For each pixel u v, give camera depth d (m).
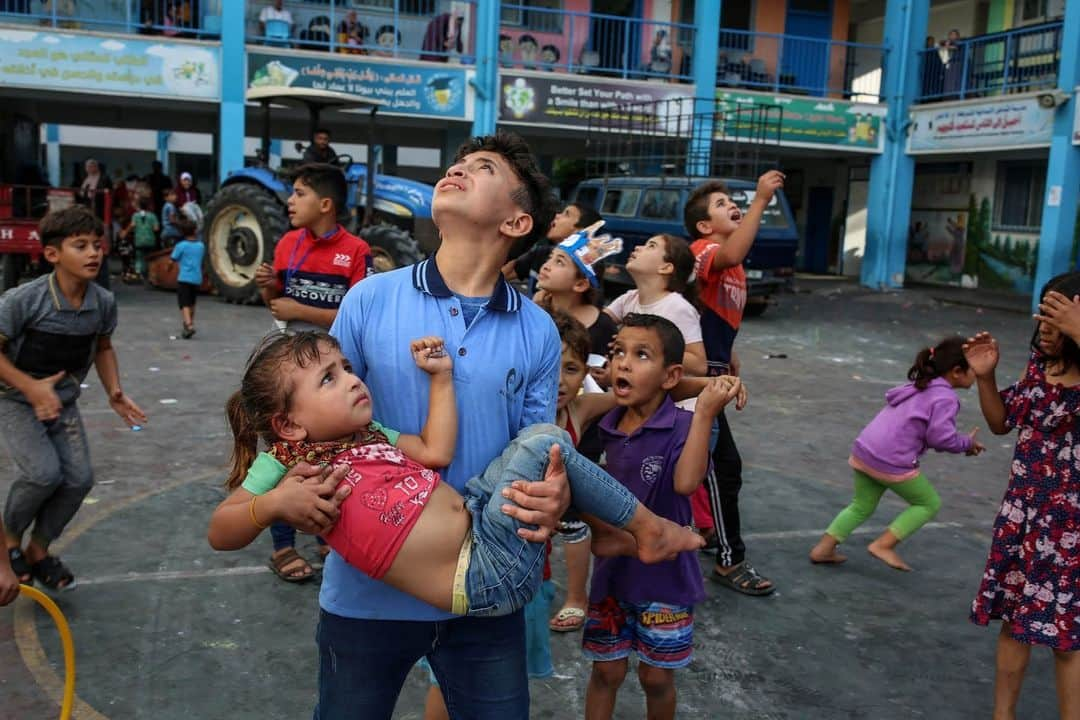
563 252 3.88
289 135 18.81
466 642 2.05
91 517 4.95
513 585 1.91
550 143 19.80
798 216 24.42
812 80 21.78
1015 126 16.66
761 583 4.34
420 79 16.02
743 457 6.77
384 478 1.88
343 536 1.86
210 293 14.37
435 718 2.67
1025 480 3.00
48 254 3.60
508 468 1.95
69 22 16.06
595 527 2.35
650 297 4.02
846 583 4.54
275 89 12.30
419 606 1.99
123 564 4.38
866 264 19.98
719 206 4.46
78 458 3.82
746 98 18.02
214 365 9.00
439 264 2.10
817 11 21.61
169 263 14.63
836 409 8.50
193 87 14.87
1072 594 2.88
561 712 3.29
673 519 2.79
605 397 3.21
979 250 20.19
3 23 13.92
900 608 4.27
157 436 6.51
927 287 20.58
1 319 3.50
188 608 3.96
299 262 4.23
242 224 13.30
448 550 1.87
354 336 2.07
